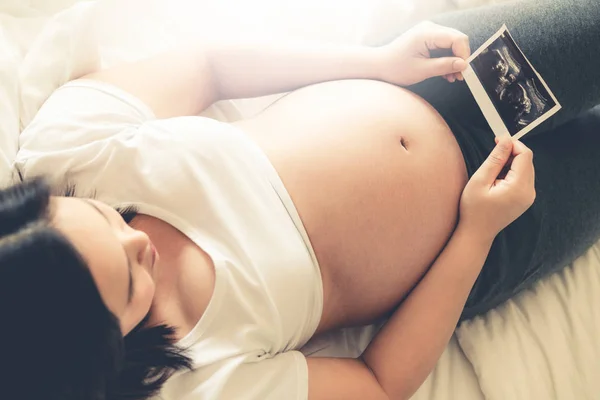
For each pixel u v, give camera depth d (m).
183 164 0.77
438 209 0.85
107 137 0.80
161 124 0.81
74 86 0.87
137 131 0.81
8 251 0.52
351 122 0.85
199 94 0.95
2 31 1.02
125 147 0.78
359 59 0.95
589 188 0.92
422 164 0.85
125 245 0.61
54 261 0.53
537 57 0.89
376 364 0.81
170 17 1.18
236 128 0.84
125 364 0.64
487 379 0.92
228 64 0.96
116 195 0.78
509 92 0.89
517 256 0.90
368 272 0.83
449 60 0.89
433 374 0.94
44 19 1.11
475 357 0.94
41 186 0.61
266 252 0.75
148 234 0.76
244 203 0.76
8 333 0.51
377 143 0.84
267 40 0.97
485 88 0.90
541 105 0.88
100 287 0.57
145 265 0.64
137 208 0.76
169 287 0.73
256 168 0.79
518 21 0.91
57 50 0.96
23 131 0.86
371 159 0.83
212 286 0.72
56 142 0.80
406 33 0.94
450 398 0.92
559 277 1.02
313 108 0.88
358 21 1.19
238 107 1.10
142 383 0.66
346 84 0.92
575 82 0.90
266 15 1.19
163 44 1.15
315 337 0.91
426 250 0.85
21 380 0.52
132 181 0.78
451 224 0.86
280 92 1.01
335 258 0.81
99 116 0.82
